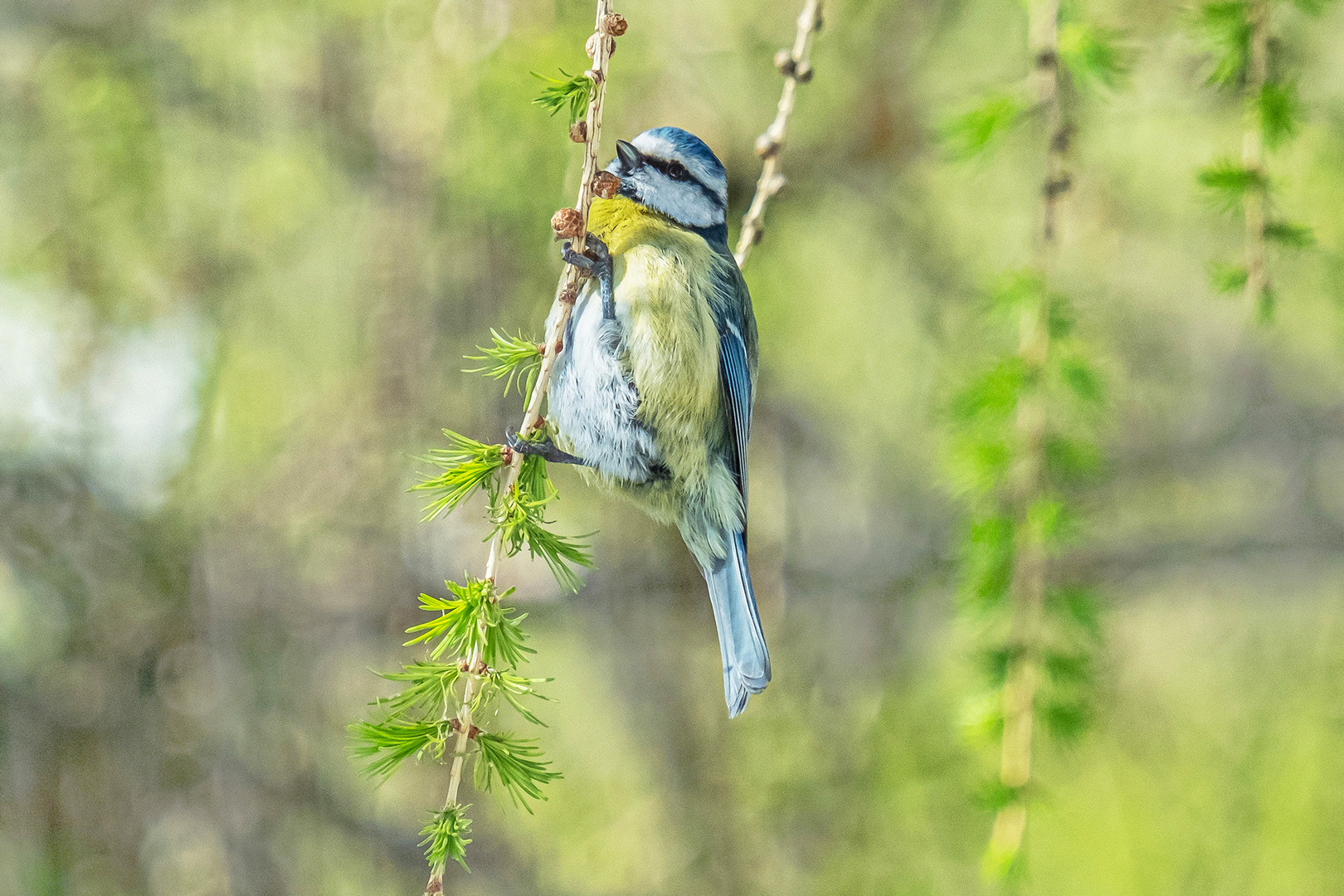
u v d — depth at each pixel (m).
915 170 12.06
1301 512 12.67
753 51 11.74
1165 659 12.38
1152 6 8.59
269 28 11.91
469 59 10.48
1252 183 4.66
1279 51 4.76
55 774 10.90
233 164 12.00
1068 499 4.63
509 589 4.13
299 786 11.19
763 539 12.12
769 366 12.19
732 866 11.02
